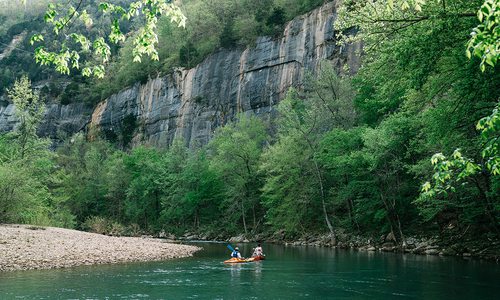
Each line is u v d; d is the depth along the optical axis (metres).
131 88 102.88
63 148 96.75
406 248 28.72
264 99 73.50
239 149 51.31
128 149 97.50
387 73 16.94
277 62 73.50
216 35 93.62
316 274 18.12
